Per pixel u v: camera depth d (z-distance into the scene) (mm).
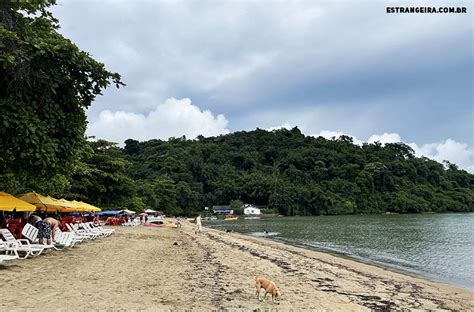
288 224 73562
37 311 6711
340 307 8609
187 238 28047
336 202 129250
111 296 8102
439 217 97188
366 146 179500
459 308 9805
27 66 11312
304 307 8305
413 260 22500
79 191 35906
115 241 21375
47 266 11531
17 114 11031
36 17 13719
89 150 20406
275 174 150750
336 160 155875
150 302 7812
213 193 138750
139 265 12758
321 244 32562
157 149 161000
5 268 10758
